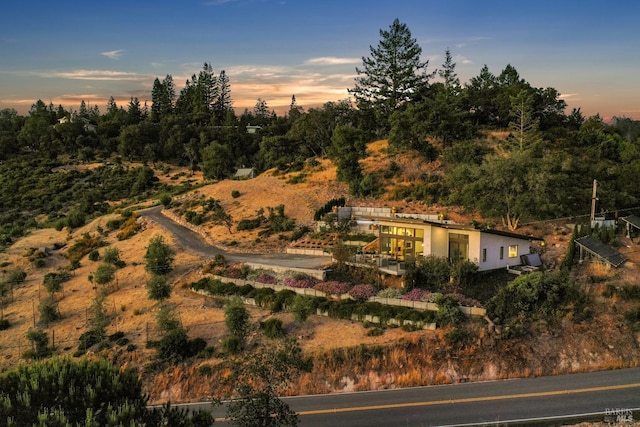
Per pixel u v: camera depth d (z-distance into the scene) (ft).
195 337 129.49
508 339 118.11
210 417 79.41
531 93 291.58
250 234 205.16
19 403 66.74
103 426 66.74
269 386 81.71
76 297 166.30
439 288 138.31
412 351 116.16
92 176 381.40
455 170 201.05
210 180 350.64
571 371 113.29
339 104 353.92
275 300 140.15
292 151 381.40
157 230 222.48
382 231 162.81
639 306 128.88
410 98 335.47
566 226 178.29
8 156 441.27
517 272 145.18
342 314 131.95
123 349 127.65
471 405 100.01
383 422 95.25
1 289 169.99
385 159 262.26
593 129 268.62
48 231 257.55
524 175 178.50
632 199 195.11
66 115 578.25
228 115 515.09
